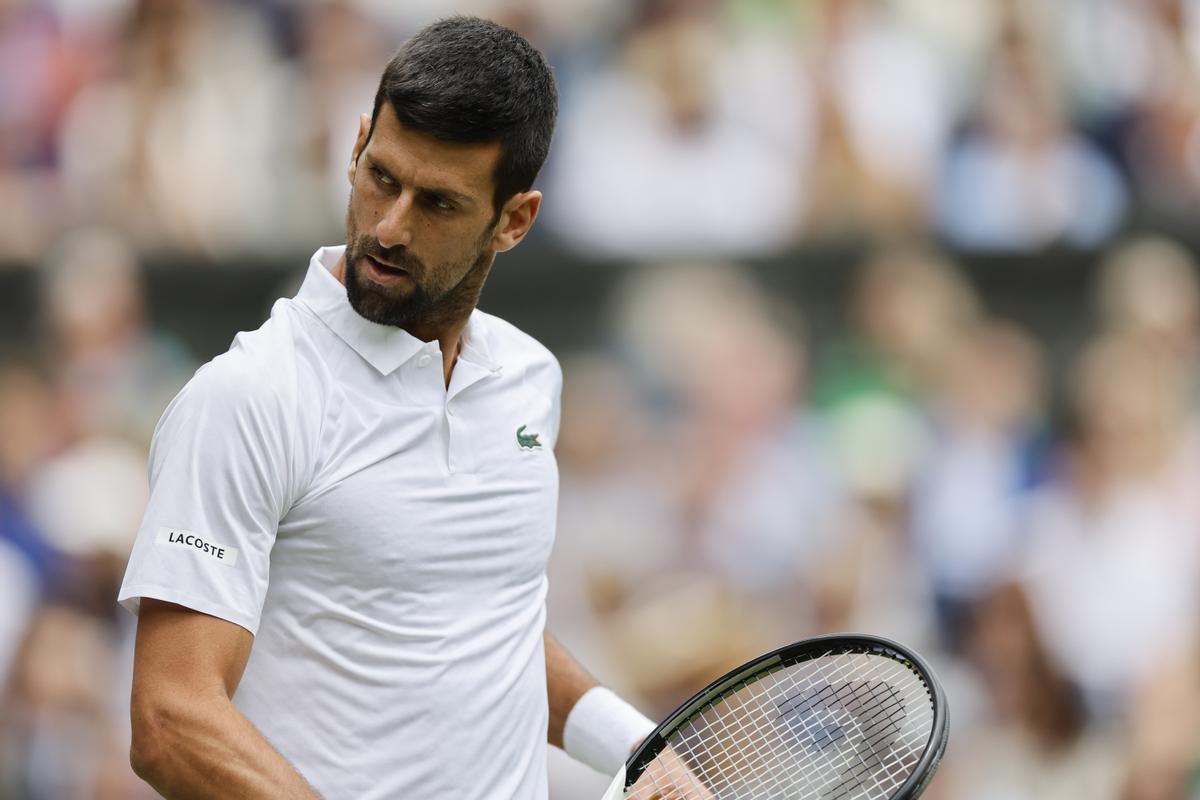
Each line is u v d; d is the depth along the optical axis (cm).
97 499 3278
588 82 3572
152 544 922
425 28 977
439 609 991
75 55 3672
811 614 3144
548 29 3631
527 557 1051
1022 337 3406
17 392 3397
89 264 3519
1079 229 3484
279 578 968
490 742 1012
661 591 3130
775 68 3550
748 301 3419
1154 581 3167
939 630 3156
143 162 3597
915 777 1013
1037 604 3141
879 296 3406
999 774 3055
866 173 3497
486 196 972
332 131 3581
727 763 1384
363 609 969
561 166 3531
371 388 986
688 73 3525
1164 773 3048
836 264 3444
